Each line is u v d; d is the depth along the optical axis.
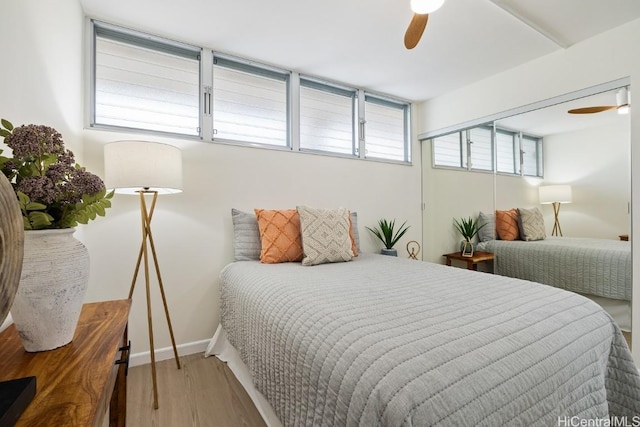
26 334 0.78
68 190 0.84
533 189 2.66
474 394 0.73
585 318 1.14
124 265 2.09
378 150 3.42
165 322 2.21
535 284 1.49
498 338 0.91
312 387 0.93
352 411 0.75
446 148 3.39
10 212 0.51
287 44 2.37
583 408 0.98
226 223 2.44
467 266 3.19
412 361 0.78
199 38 2.27
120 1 1.88
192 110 2.42
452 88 3.19
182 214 2.28
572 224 2.41
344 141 3.17
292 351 1.06
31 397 0.58
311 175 2.86
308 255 2.13
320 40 2.31
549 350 0.93
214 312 2.38
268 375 1.26
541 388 0.85
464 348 0.85
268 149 2.64
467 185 3.19
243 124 2.63
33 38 1.20
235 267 2.11
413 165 3.58
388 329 0.94
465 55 2.53
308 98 2.97
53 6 1.43
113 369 0.82
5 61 0.97
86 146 2.01
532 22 2.09
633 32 2.06
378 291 1.36
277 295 1.37
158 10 1.96
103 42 2.16
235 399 1.72
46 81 1.34
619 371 1.19
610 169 2.20
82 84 1.99
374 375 0.76
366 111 3.35
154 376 1.70
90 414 0.56
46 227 0.82
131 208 2.12
